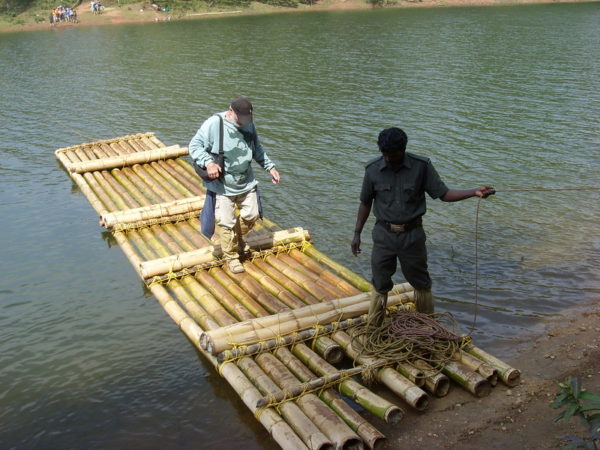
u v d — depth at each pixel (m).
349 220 9.62
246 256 7.75
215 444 5.11
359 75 21.44
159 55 27.92
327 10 48.81
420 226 5.50
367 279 7.84
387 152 5.08
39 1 50.34
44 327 7.05
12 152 14.02
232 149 6.73
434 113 16.03
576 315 6.75
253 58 25.97
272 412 5.00
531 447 4.78
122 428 5.39
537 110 15.96
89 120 16.69
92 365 6.31
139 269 7.59
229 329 5.86
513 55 24.16
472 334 6.52
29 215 10.35
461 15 40.84
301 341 5.96
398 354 5.59
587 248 8.34
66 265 8.56
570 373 5.69
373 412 5.00
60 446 5.22
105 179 11.47
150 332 6.87
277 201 10.48
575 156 12.30
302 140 14.08
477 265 7.33
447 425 5.07
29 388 5.98
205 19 44.78
